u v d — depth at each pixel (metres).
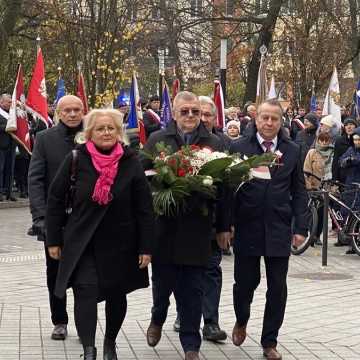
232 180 6.98
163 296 7.21
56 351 7.43
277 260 7.27
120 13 24.36
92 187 6.41
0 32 26.69
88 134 6.55
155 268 7.13
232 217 7.22
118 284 6.52
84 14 24.64
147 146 7.25
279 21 38.78
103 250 6.49
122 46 24.09
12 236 15.25
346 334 8.23
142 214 6.58
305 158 14.51
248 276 7.39
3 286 10.45
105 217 6.46
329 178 14.69
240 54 36.09
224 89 23.30
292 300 9.85
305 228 7.36
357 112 20.20
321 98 35.91
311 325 8.59
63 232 6.64
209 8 31.67
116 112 6.57
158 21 30.31
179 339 7.69
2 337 7.91
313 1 33.50
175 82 18.20
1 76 28.30
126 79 24.28
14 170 20.47
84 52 24.00
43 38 27.75
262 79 17.83
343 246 14.61
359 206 13.64
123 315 6.77
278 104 7.35
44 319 8.67
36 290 10.20
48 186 7.61
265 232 7.20
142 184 6.57
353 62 39.66
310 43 34.03
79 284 6.46
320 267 12.41
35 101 16.23
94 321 6.42
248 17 31.81
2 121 19.28
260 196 7.21
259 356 7.38
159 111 19.70
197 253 6.92
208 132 7.35
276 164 7.23
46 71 28.84
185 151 6.85
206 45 33.88
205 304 7.85
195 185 6.77
